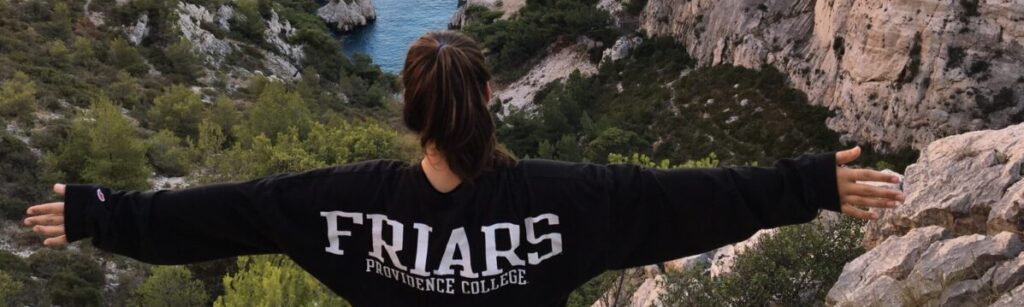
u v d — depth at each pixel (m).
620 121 72.75
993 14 52.59
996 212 11.43
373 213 3.41
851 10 60.25
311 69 77.25
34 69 54.22
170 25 73.06
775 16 70.56
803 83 65.75
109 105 40.44
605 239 3.43
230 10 83.56
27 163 39.41
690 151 68.06
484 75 3.27
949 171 12.82
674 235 3.51
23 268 30.55
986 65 52.97
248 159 38.22
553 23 93.50
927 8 54.31
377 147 40.16
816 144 62.09
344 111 71.56
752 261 13.85
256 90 69.19
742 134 67.19
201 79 70.12
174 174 42.38
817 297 13.38
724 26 73.69
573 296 15.68
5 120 43.50
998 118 52.91
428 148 3.34
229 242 3.61
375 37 108.88
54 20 66.31
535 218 3.37
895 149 57.34
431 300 3.40
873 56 58.03
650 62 81.25
